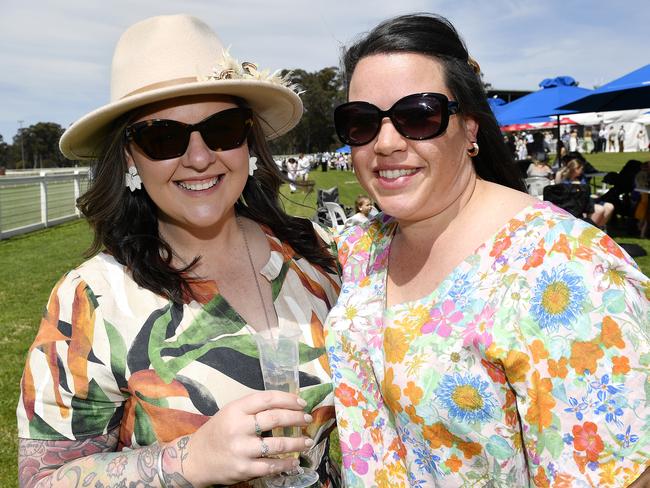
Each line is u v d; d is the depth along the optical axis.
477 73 1.60
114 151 1.64
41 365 1.45
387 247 1.75
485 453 1.40
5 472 3.54
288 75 1.78
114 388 1.48
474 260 1.46
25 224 14.40
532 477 1.36
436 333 1.45
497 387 1.37
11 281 8.56
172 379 1.49
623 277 1.28
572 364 1.26
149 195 1.64
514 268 1.37
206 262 1.73
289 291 1.78
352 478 1.66
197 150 1.55
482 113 1.56
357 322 1.67
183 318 1.56
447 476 1.45
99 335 1.49
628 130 36.84
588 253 1.29
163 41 1.61
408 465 1.54
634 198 10.37
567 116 16.67
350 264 1.84
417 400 1.44
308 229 1.99
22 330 6.15
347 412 1.66
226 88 1.59
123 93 1.62
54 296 1.53
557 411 1.28
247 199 1.91
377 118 1.50
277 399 1.37
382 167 1.53
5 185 13.35
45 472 1.42
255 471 1.32
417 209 1.52
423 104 1.44
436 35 1.51
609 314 1.25
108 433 1.50
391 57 1.50
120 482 1.36
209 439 1.34
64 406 1.44
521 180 1.70
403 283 1.64
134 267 1.57
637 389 1.23
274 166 1.94
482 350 1.35
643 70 9.77
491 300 1.38
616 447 1.24
